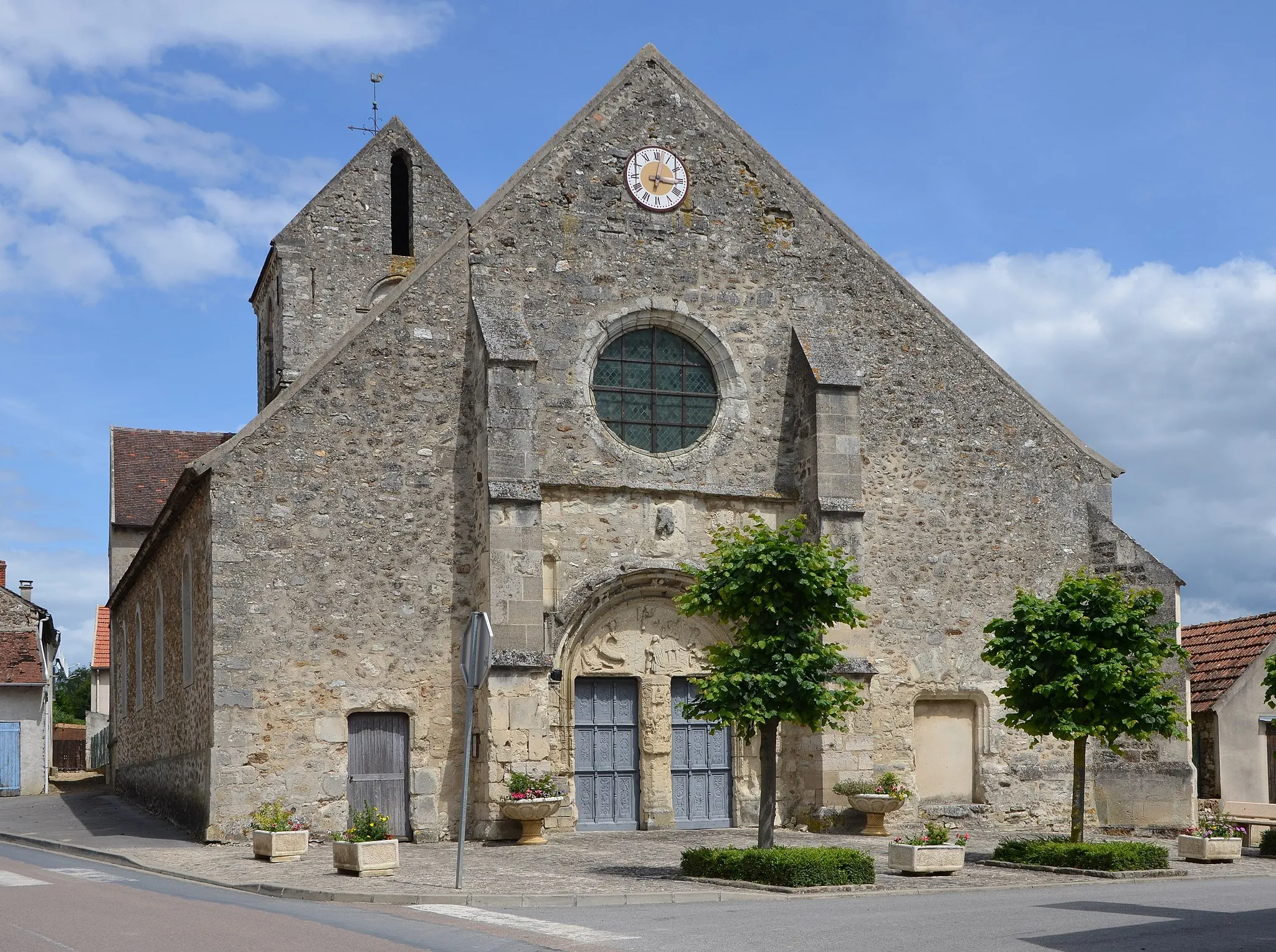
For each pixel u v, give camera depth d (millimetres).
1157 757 22312
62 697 66250
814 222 23109
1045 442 23828
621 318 21672
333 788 19156
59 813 25359
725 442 21922
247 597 19078
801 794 21391
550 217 21516
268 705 18984
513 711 19188
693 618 21484
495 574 19406
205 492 19719
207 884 14352
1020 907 12633
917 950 9938
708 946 10039
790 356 22578
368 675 19578
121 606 33281
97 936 10188
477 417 20359
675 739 21359
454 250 20938
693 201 22438
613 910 12352
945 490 23062
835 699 15391
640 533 21156
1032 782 22812
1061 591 17547
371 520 19906
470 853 17797
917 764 22500
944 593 22766
